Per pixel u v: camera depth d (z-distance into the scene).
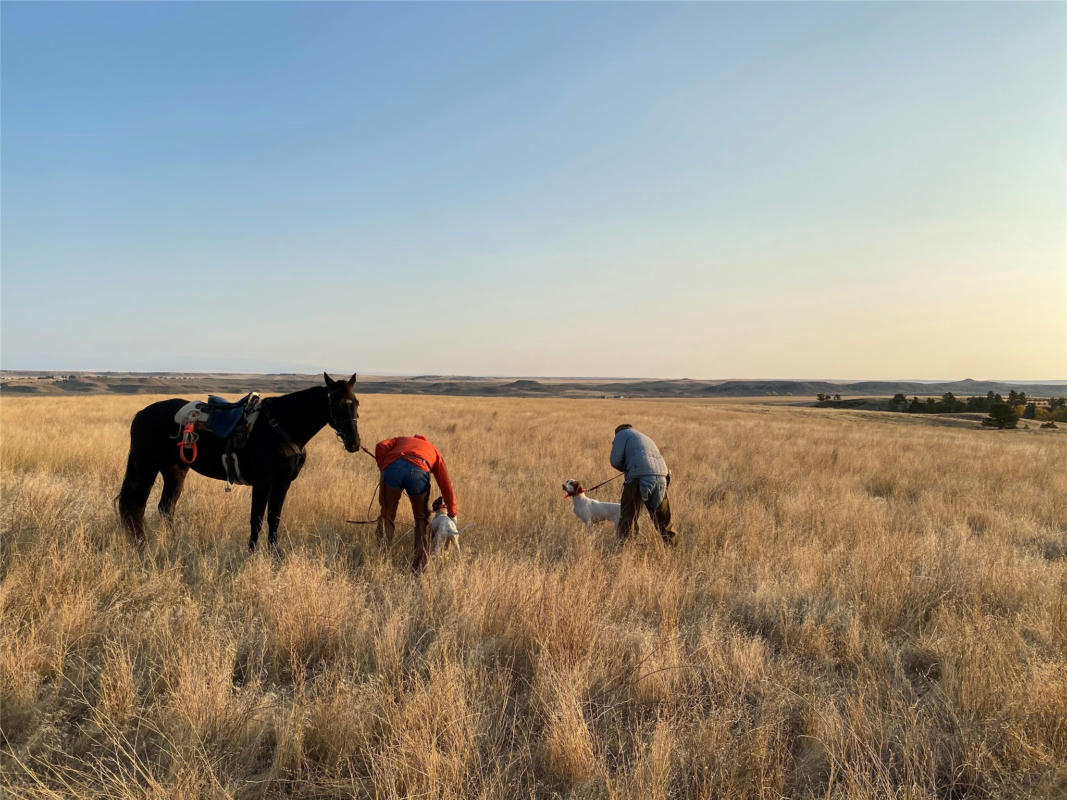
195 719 3.21
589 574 5.48
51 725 3.24
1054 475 13.69
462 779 2.87
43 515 6.59
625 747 3.31
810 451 18.05
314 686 3.71
